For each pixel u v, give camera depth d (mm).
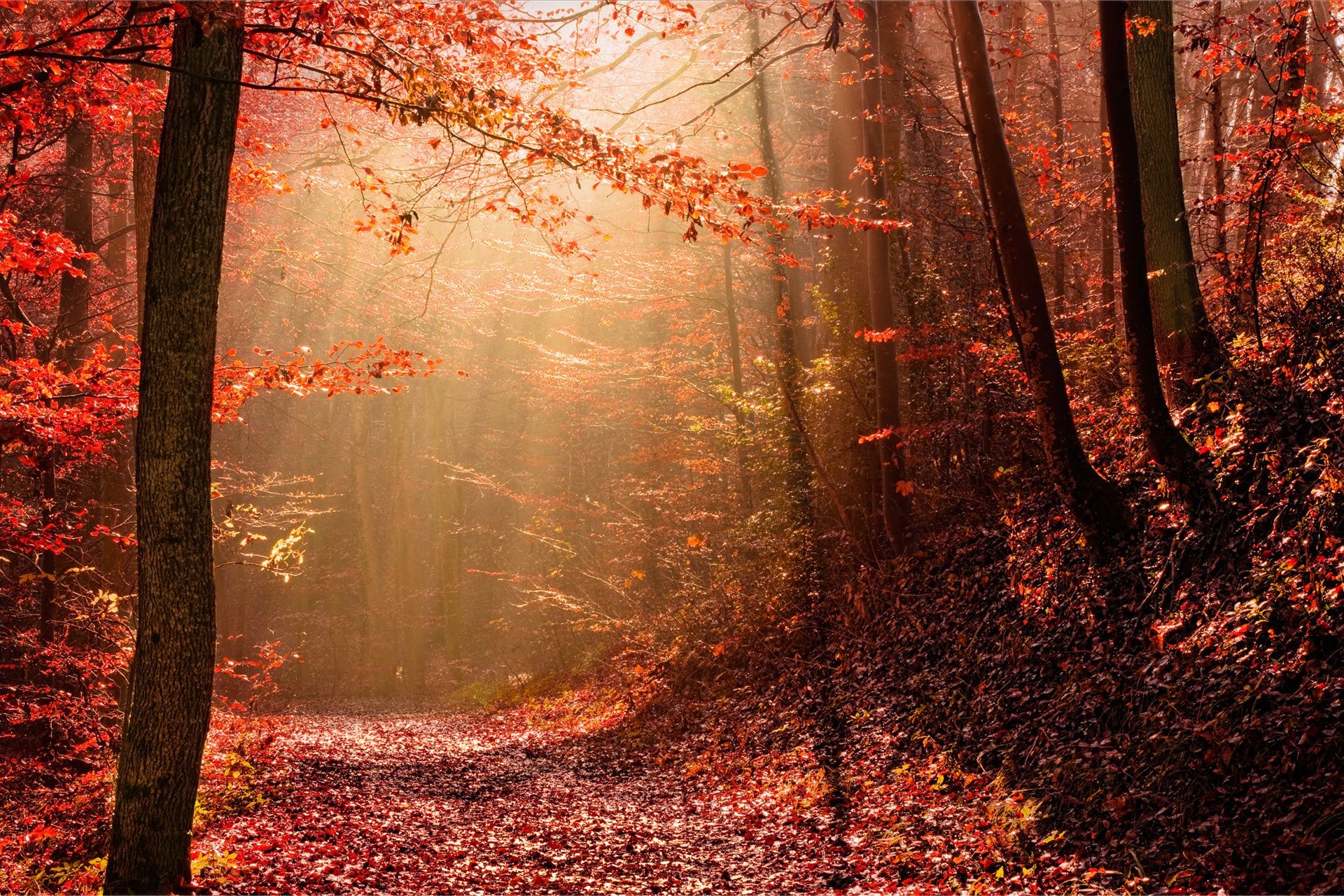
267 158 16562
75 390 10391
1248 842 6070
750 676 15727
